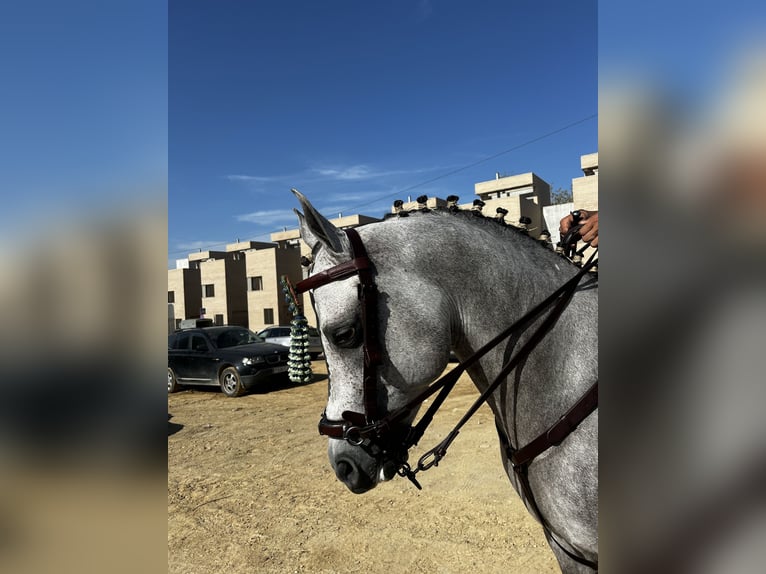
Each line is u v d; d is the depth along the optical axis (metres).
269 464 6.53
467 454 6.08
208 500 5.42
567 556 1.92
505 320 1.92
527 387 1.86
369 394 1.80
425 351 1.83
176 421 9.53
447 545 4.07
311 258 2.07
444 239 1.94
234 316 36.28
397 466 1.90
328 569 3.85
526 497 1.96
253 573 3.86
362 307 1.80
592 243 1.91
